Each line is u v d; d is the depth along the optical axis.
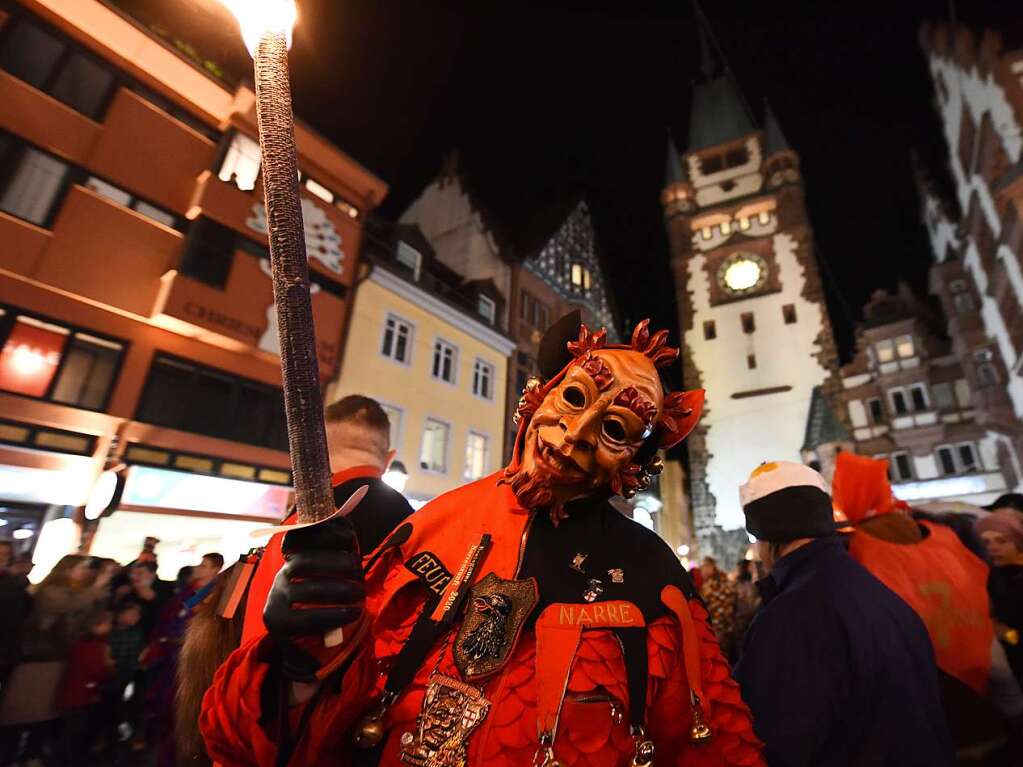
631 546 0.94
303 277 0.60
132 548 8.28
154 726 4.73
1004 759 1.64
